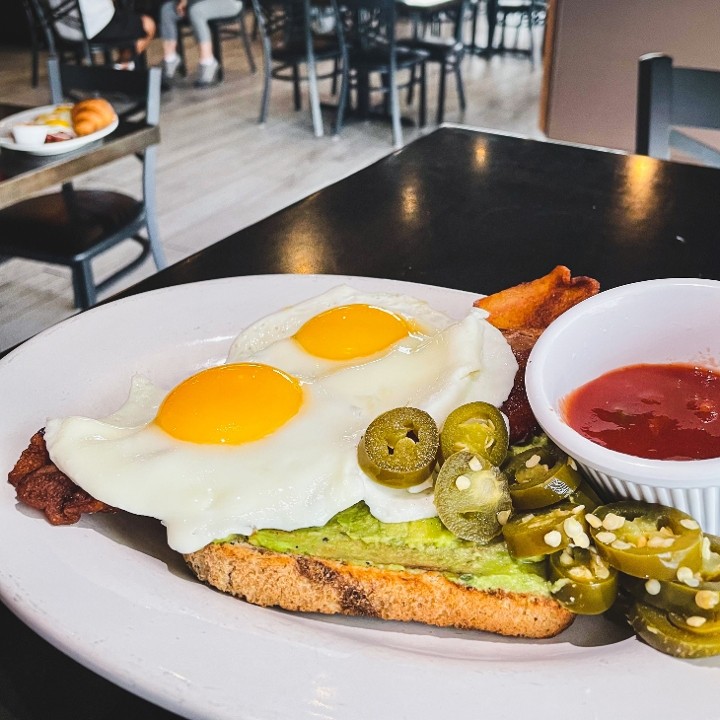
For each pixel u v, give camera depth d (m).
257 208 1.17
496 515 0.22
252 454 0.25
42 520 0.24
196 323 0.34
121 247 1.04
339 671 0.19
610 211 0.45
